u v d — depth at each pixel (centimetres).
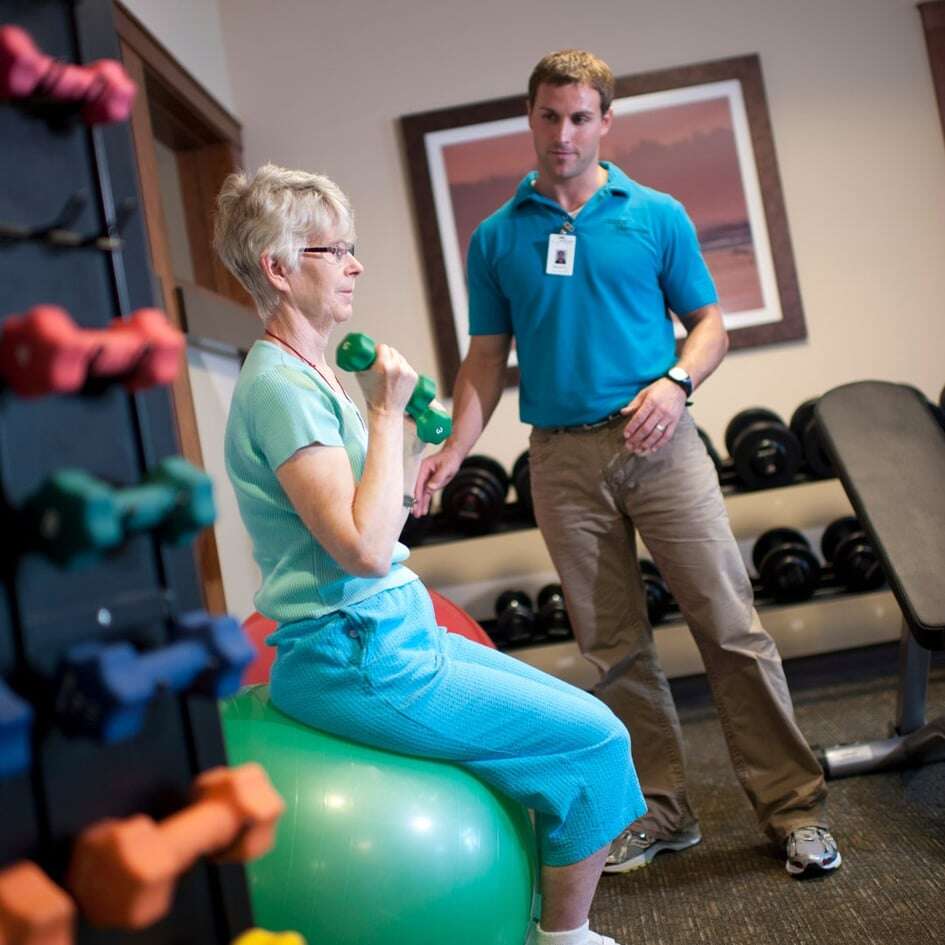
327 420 162
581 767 177
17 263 103
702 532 248
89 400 107
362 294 442
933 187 438
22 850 96
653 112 436
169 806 109
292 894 157
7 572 98
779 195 434
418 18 442
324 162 443
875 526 254
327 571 167
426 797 165
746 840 262
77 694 95
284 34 444
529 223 256
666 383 243
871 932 204
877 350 439
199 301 360
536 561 438
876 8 438
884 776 288
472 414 272
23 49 96
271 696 177
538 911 189
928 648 238
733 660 250
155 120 397
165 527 104
